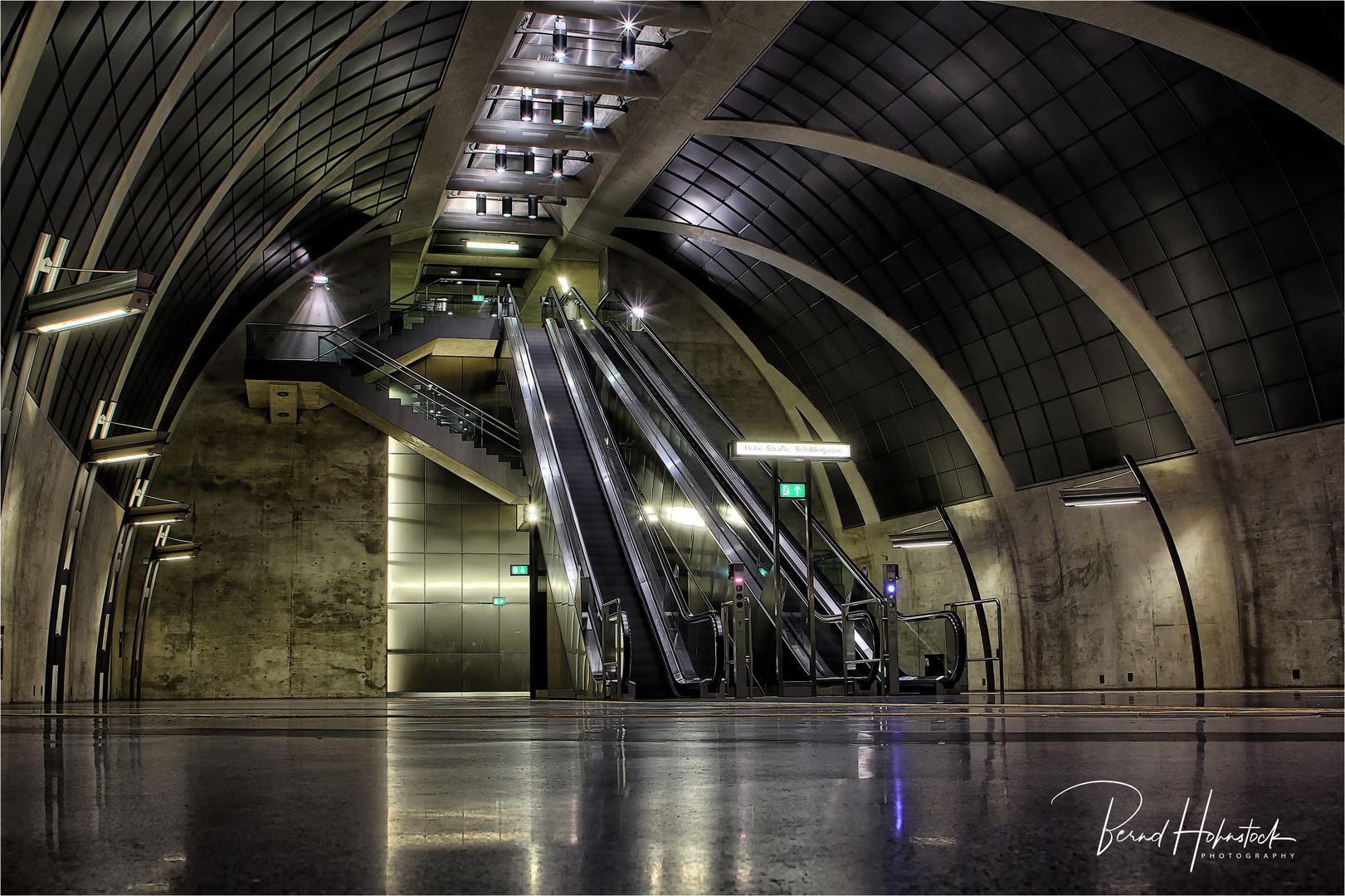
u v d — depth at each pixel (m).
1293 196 19.33
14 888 1.17
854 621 21.61
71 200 13.20
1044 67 20.56
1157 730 4.94
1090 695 17.33
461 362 36.09
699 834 1.57
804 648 20.92
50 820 1.77
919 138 24.14
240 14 14.40
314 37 17.42
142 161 14.49
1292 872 1.22
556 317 35.03
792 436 38.00
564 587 20.19
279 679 31.92
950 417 30.33
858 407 34.53
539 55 26.41
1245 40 17.48
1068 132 21.61
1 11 9.03
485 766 3.02
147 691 31.00
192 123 15.90
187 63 13.65
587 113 26.33
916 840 1.47
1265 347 21.19
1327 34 16.88
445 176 31.02
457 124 27.33
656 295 38.00
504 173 31.89
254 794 2.19
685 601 22.36
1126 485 25.23
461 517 35.12
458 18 21.83
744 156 28.58
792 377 36.97
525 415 26.50
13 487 14.99
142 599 29.45
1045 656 27.56
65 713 10.73
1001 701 13.41
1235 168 19.80
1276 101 18.22
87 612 22.84
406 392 32.78
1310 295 20.03
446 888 1.17
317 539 32.91
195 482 32.41
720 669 17.80
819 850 1.40
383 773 2.74
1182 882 1.18
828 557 24.02
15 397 11.95
